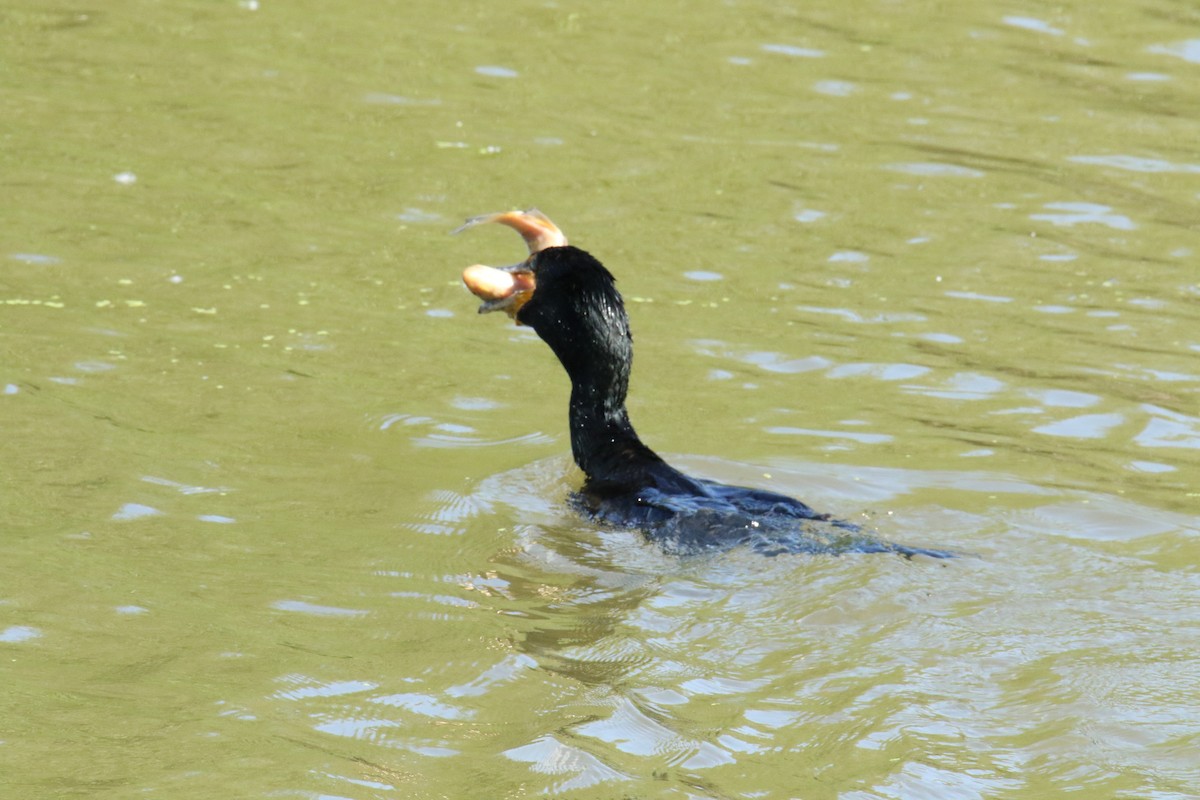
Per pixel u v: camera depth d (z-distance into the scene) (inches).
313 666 331.3
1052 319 566.9
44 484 418.3
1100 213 668.7
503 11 928.3
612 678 327.0
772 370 522.9
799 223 651.5
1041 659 333.4
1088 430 480.4
